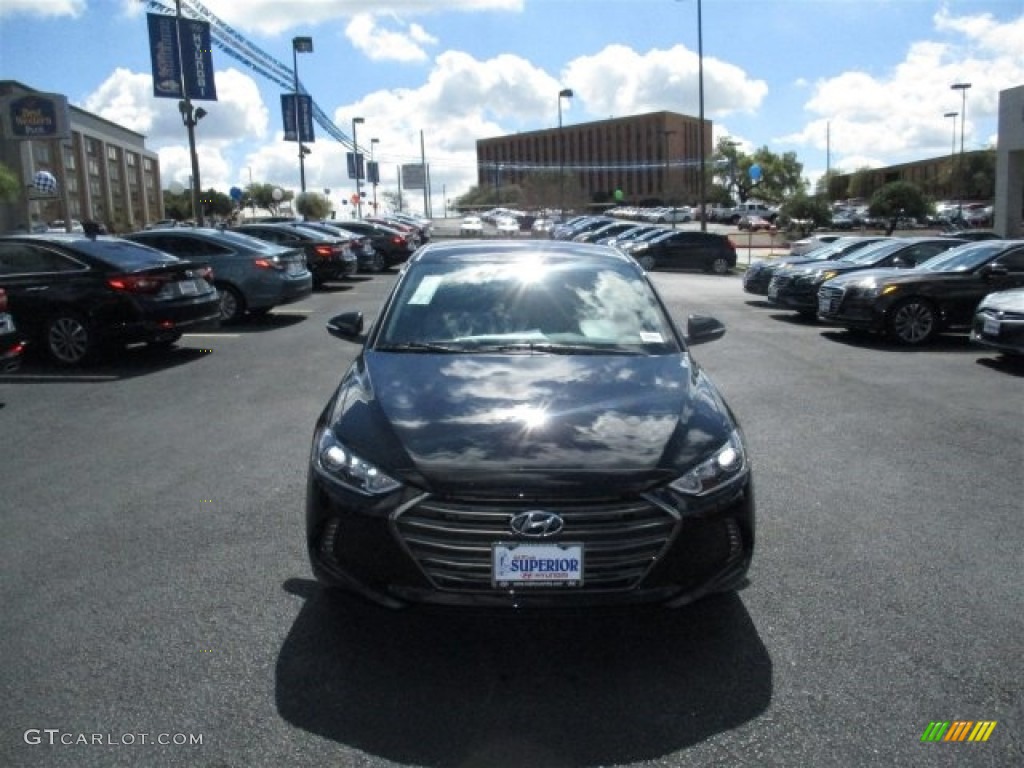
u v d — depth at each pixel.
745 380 9.24
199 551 4.50
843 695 3.16
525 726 2.99
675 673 3.33
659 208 88.62
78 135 82.44
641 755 2.82
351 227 27.47
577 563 3.17
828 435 6.91
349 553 3.33
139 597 3.96
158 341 10.41
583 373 4.09
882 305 11.91
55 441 6.77
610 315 4.81
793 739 2.90
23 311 9.98
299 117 34.16
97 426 7.23
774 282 15.31
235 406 7.95
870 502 5.28
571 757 2.81
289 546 4.57
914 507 5.20
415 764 2.78
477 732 2.95
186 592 4.01
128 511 5.12
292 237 20.41
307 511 3.56
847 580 4.15
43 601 3.92
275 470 5.94
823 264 15.04
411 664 3.40
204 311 10.78
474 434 3.45
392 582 3.25
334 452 3.51
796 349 11.59
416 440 3.43
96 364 10.26
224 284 13.70
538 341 4.55
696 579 3.31
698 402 3.87
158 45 21.27
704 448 3.47
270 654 3.46
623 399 3.80
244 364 10.22
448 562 3.19
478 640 3.59
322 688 3.21
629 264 5.45
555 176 78.69
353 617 3.78
